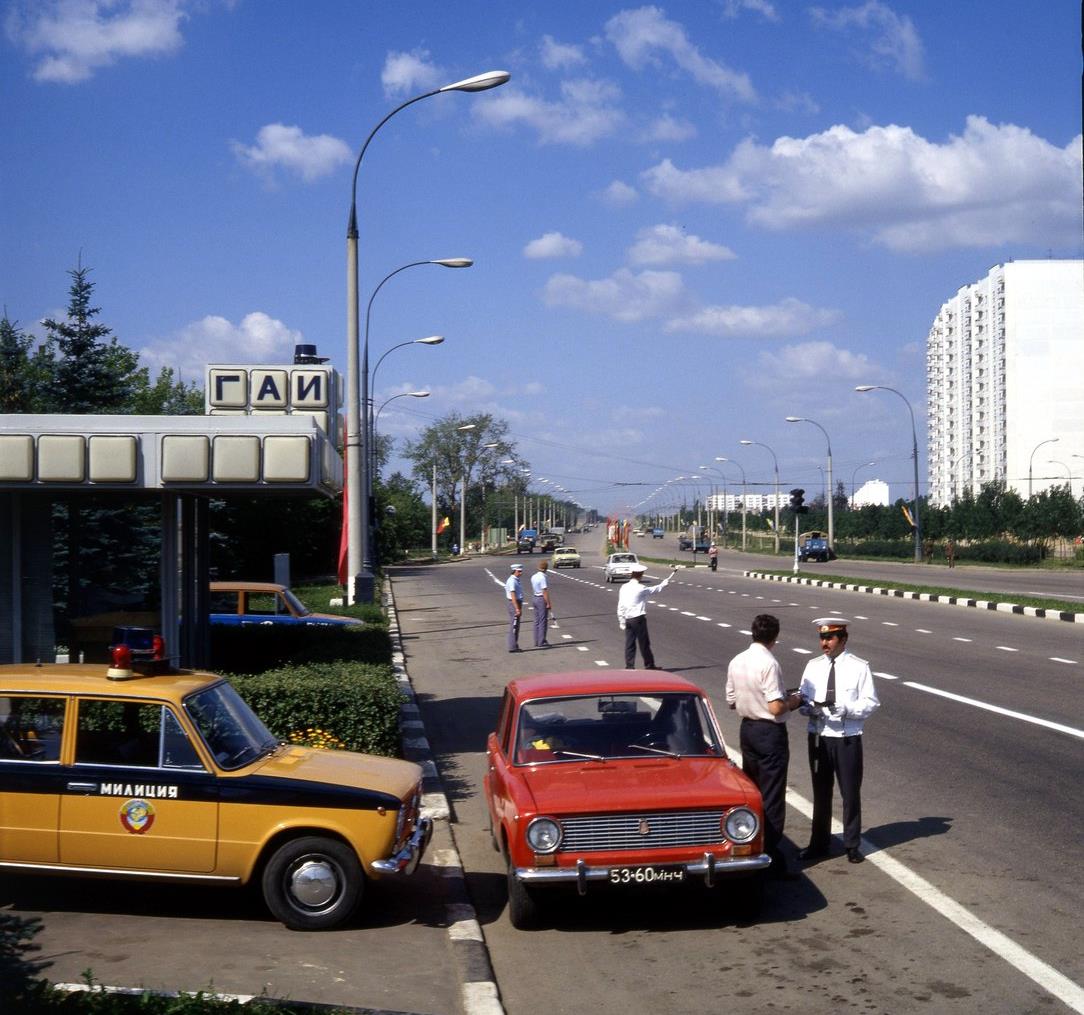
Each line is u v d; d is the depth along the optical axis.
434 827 9.86
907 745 13.14
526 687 8.54
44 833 7.23
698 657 22.88
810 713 8.71
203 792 7.23
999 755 12.50
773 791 8.23
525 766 7.87
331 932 7.18
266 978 6.28
